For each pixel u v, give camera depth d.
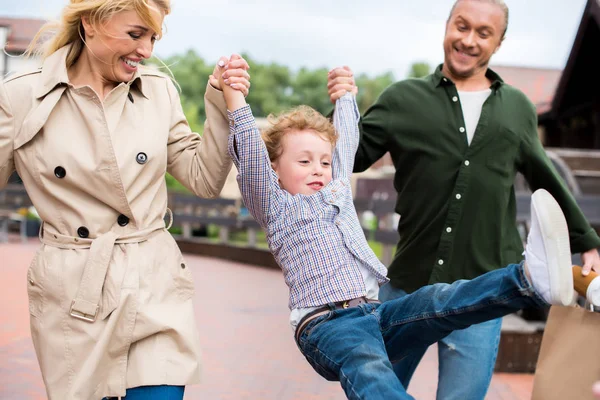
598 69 13.86
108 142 2.57
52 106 2.56
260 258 14.82
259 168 2.70
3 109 2.57
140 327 2.57
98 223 2.62
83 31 2.63
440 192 3.33
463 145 3.32
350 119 3.19
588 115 15.37
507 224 3.40
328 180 2.94
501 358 5.73
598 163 9.68
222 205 18.12
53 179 2.58
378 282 2.84
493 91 3.37
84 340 2.57
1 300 8.59
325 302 2.64
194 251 17.64
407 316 2.65
